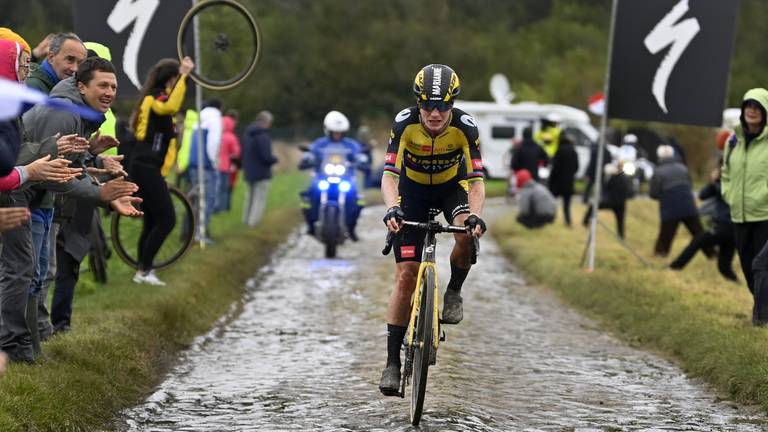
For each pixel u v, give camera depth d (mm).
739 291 35312
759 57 161000
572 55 147250
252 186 52500
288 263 44375
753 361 22516
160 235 31172
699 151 113625
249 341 27734
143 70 35812
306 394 21547
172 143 30859
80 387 19375
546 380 23391
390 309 19969
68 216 21578
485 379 23156
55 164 16297
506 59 161375
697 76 37969
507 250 51000
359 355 25734
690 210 45000
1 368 12359
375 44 159250
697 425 19562
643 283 35750
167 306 28141
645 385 23234
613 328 30938
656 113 38531
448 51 161000
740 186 28094
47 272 21109
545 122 84438
